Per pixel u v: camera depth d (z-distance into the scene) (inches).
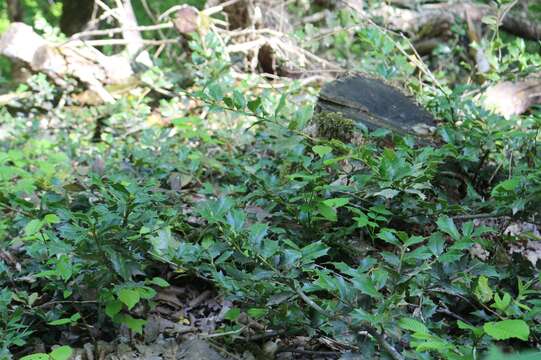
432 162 133.3
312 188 139.6
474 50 339.9
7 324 115.6
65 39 314.8
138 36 371.2
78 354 121.6
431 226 150.9
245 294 112.6
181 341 126.0
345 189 134.3
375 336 95.0
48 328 128.2
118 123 253.0
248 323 127.4
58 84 309.1
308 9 367.9
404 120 176.9
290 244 112.1
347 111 177.5
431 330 108.3
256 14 316.8
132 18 368.8
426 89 213.5
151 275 141.3
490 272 105.5
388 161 129.8
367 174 143.5
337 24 316.2
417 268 101.9
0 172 147.3
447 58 347.6
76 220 121.6
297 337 124.3
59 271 116.8
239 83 289.0
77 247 110.7
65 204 141.3
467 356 85.3
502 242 148.2
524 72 223.6
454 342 108.1
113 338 127.2
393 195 129.6
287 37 311.4
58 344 126.3
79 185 164.1
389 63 219.8
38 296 136.5
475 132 156.2
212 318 134.3
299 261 109.7
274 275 106.0
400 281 100.9
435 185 162.2
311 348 123.0
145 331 126.8
